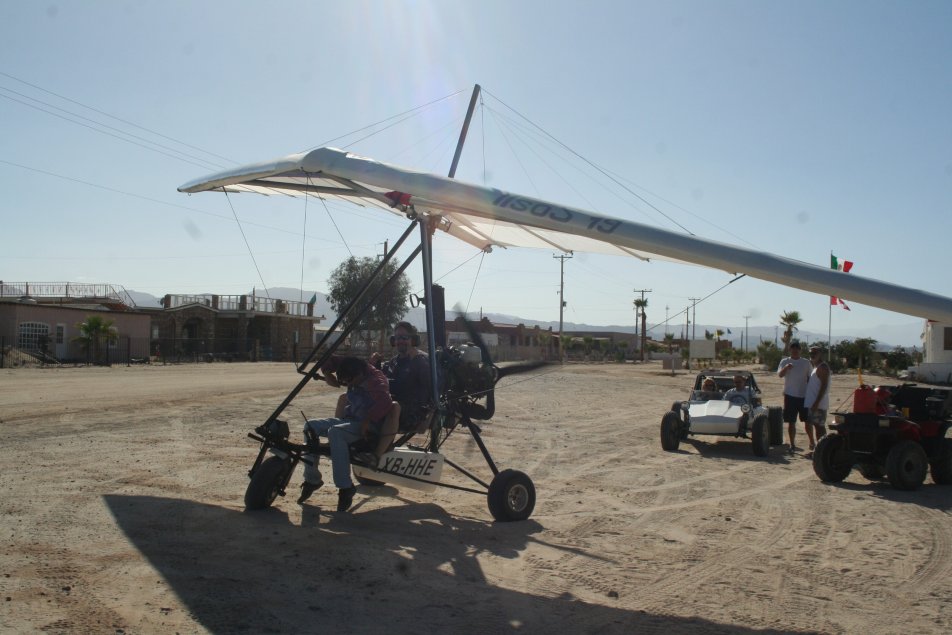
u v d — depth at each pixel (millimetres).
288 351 59000
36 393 18375
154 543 6051
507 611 5051
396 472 7352
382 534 6746
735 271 5531
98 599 4820
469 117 10078
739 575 6000
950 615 5215
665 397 25156
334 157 7105
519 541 6785
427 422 7832
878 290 5047
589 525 7484
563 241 8953
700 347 47719
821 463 10258
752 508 8484
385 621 4746
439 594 5297
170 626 4469
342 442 7062
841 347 53312
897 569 6230
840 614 5195
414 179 6625
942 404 10539
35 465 8977
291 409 16141
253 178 7828
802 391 13086
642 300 95188
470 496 8688
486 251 10398
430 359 7602
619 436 14695
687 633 4793
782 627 4941
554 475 10227
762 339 70438
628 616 5059
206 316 54438
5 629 4285
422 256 7809
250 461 9797
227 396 18969
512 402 21422
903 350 50562
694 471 10914
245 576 5387
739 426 12836
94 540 6055
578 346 83562
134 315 45188
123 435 11578
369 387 7164
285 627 4547
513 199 6324
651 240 5660
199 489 8102
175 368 36531
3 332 37625
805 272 5277
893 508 8609
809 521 7887
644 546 6781
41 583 5043
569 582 5711
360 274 35094
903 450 9711
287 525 6824
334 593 5168
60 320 40281
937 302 4883
